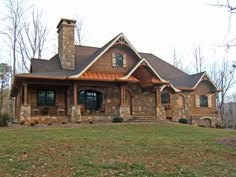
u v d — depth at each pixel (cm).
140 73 2644
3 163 910
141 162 981
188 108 3120
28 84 2316
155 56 3553
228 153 1172
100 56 2467
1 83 4488
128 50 2661
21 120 2153
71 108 2325
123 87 2495
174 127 1978
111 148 1156
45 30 3900
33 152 1050
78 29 4088
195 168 953
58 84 2341
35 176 818
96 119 2372
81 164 923
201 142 1380
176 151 1166
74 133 1523
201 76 3241
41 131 1576
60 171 861
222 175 895
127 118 2427
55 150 1091
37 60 2583
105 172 856
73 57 2606
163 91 3008
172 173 882
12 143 1181
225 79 4728
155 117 2542
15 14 3803
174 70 3441
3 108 4594
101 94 2552
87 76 2367
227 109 5675
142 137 1467
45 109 2400
